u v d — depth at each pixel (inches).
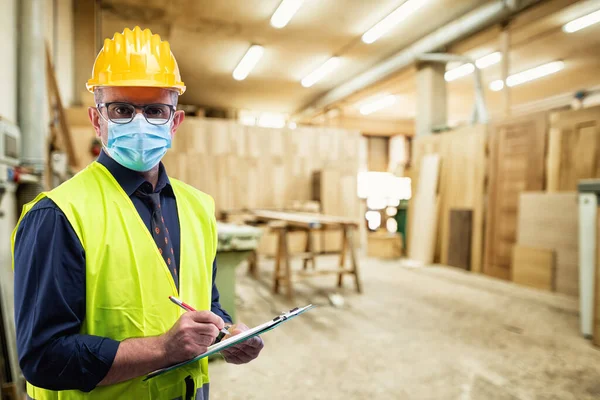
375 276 225.0
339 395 94.1
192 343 30.3
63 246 30.1
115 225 33.1
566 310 160.2
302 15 264.7
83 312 31.3
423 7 249.8
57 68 203.5
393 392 95.5
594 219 127.2
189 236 39.0
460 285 203.6
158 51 36.0
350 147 348.8
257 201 321.7
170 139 37.8
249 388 97.1
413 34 290.4
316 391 95.9
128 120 35.1
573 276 178.9
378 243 291.9
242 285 204.2
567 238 181.3
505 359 114.1
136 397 33.2
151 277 33.7
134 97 35.2
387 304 168.9
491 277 221.3
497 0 229.5
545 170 195.5
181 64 358.3
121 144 34.6
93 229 32.0
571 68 354.0
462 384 99.5
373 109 492.7
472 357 115.5
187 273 37.6
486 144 227.9
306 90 438.3
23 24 120.5
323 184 317.4
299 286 201.2
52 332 28.8
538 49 307.0
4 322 77.9
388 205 449.7
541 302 171.6
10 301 87.8
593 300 126.3
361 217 336.2
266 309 162.2
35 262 29.3
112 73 34.2
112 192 34.4
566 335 133.0
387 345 124.1
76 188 33.2
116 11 262.8
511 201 211.2
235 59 346.6
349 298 178.4
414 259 270.4
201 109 471.8
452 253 249.0
